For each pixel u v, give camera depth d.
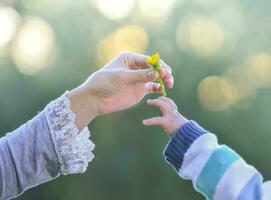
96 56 8.26
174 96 8.16
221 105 8.19
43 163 1.57
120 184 8.38
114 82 1.60
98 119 8.34
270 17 7.98
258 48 8.05
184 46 8.13
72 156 1.57
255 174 1.53
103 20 8.30
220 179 1.53
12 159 1.55
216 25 8.09
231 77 8.12
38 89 8.15
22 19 8.29
